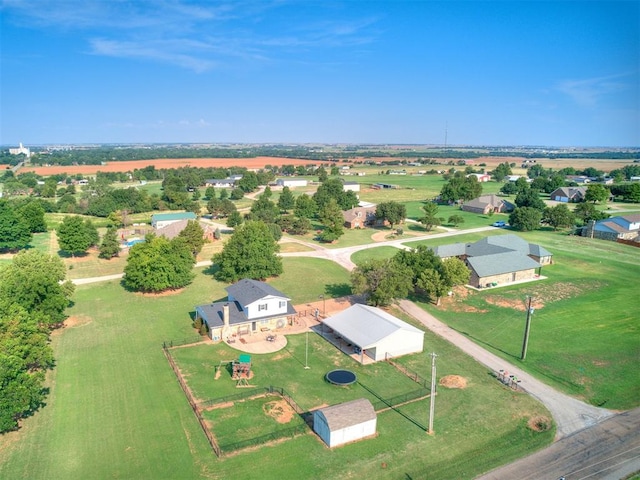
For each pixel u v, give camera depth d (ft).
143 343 188.75
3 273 198.59
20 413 136.56
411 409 144.77
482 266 266.77
